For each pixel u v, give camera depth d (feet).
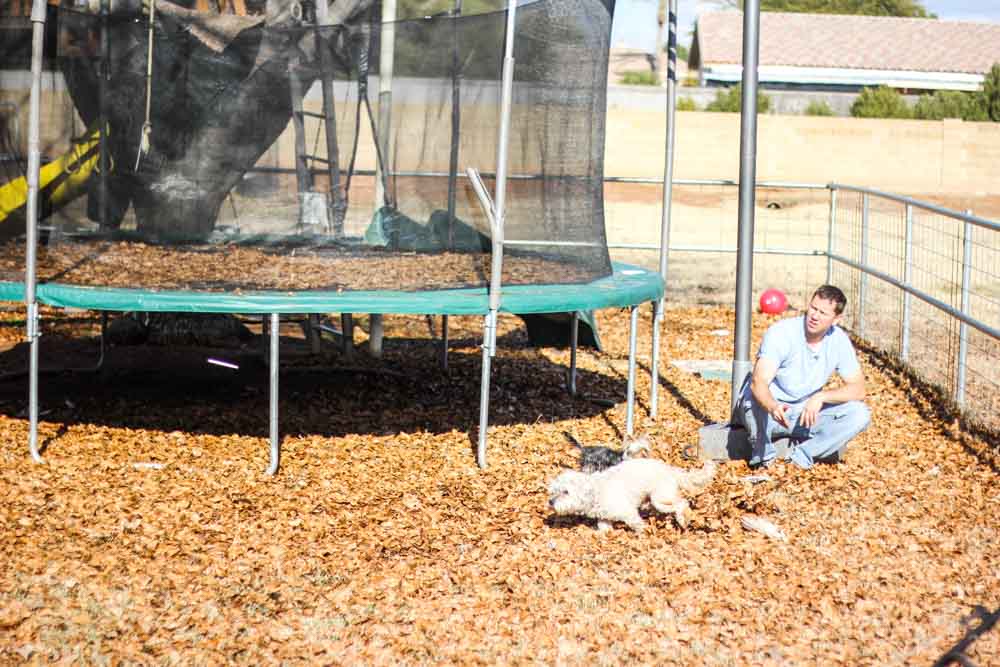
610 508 17.43
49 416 25.02
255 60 22.44
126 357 30.73
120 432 23.75
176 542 17.24
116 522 18.08
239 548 17.02
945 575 16.20
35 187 20.92
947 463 22.36
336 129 22.53
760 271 50.65
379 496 19.85
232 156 22.56
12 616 14.49
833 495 19.95
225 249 22.47
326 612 14.76
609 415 26.68
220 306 20.72
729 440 22.54
